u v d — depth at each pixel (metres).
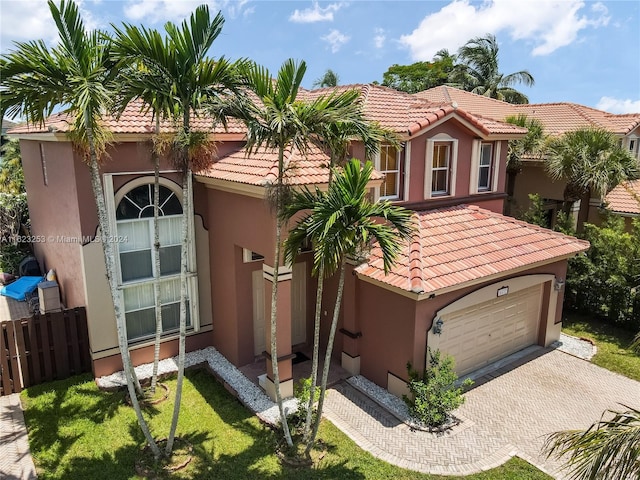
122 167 13.18
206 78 9.11
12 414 12.04
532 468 10.61
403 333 12.86
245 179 11.93
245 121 9.07
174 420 10.38
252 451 10.95
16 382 13.01
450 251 14.15
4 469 10.12
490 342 15.55
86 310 13.59
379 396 13.38
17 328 12.88
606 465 6.83
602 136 21.19
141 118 13.32
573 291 20.12
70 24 8.66
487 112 30.81
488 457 10.99
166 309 14.92
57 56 8.39
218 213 14.37
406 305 12.66
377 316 13.62
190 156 9.97
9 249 23.09
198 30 8.80
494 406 13.20
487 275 13.40
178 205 14.60
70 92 8.64
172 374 14.20
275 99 8.84
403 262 13.21
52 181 15.13
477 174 18.36
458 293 13.43
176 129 10.55
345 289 14.30
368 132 9.37
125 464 10.40
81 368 14.01
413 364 12.77
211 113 9.04
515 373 15.14
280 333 12.55
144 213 14.00
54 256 16.88
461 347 14.55
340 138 9.69
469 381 12.89
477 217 17.11
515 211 26.89
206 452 10.87
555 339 17.56
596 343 17.58
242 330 14.48
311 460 10.61
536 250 15.55
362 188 8.90
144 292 14.36
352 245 8.97
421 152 16.48
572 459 7.03
